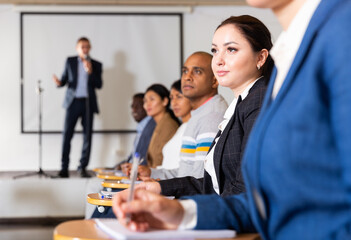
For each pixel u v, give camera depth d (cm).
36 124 707
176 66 718
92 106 655
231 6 716
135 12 711
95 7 708
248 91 150
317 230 68
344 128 63
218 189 150
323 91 68
